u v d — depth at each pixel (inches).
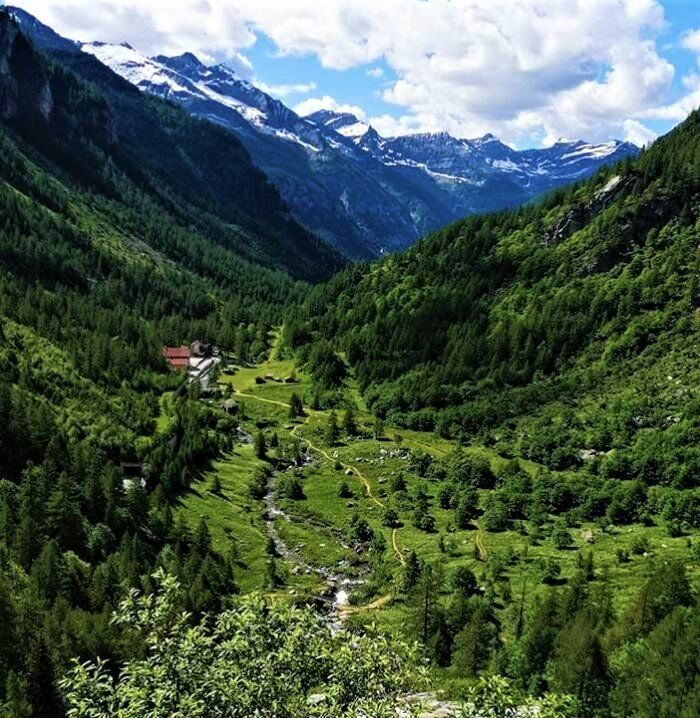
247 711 911.7
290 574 4318.4
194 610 3110.2
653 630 2689.5
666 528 4630.9
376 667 976.3
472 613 3321.9
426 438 7145.7
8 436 4252.0
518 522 5098.4
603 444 6033.5
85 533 3757.4
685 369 6520.7
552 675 2652.6
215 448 6284.5
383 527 5187.0
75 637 2501.2
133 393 6761.8
